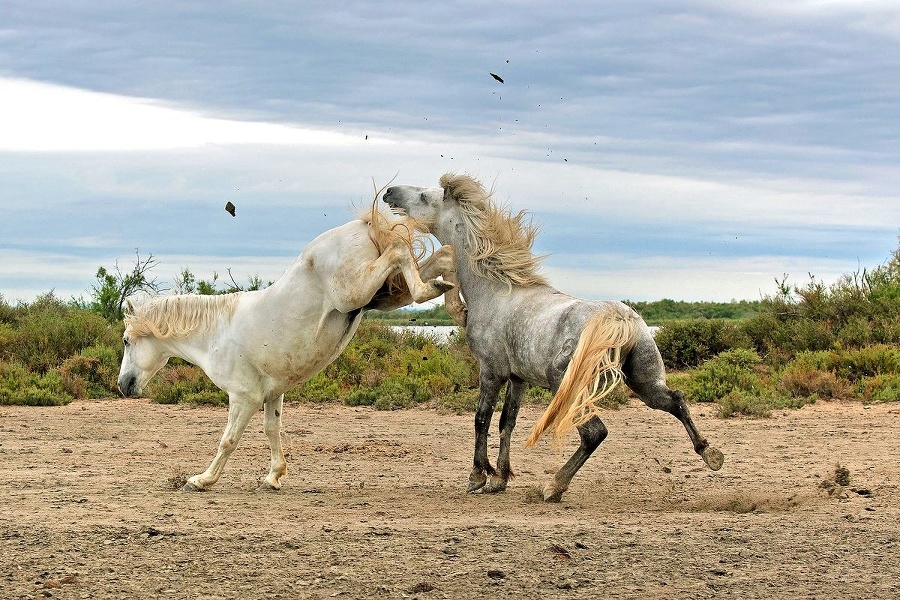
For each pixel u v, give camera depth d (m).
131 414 16.59
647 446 12.93
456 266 9.74
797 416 15.75
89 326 22.05
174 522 7.88
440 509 8.64
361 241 8.76
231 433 9.62
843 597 5.86
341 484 10.19
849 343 20.98
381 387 18.61
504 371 9.38
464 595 5.88
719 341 22.80
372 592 5.92
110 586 6.01
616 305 8.48
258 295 9.48
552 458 12.10
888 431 13.93
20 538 7.18
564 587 6.04
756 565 6.55
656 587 6.05
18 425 15.02
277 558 6.66
